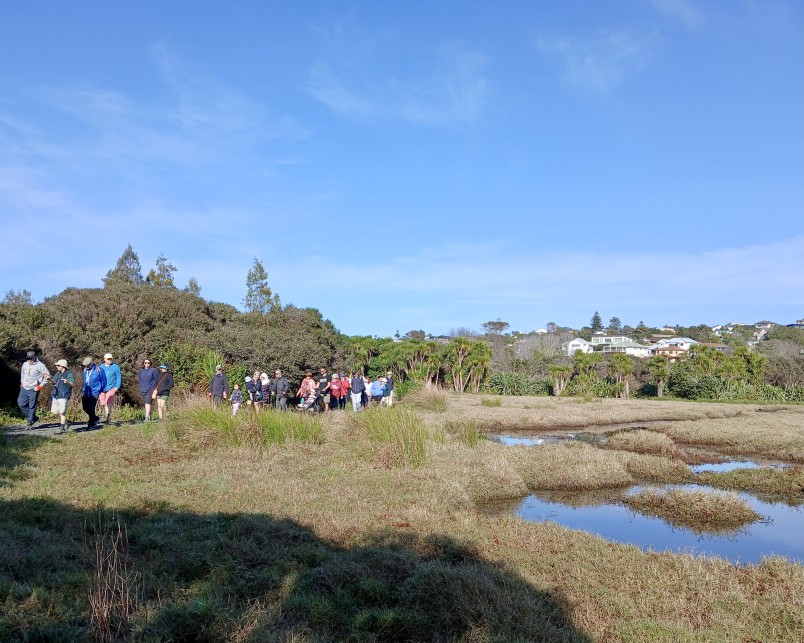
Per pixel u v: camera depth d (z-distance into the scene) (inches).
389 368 1695.4
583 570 275.0
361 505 365.7
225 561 259.4
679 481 542.9
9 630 181.8
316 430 568.1
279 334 1088.2
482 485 468.4
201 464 450.0
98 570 219.8
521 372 1943.9
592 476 524.7
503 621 209.8
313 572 252.5
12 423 625.3
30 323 831.7
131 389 877.8
